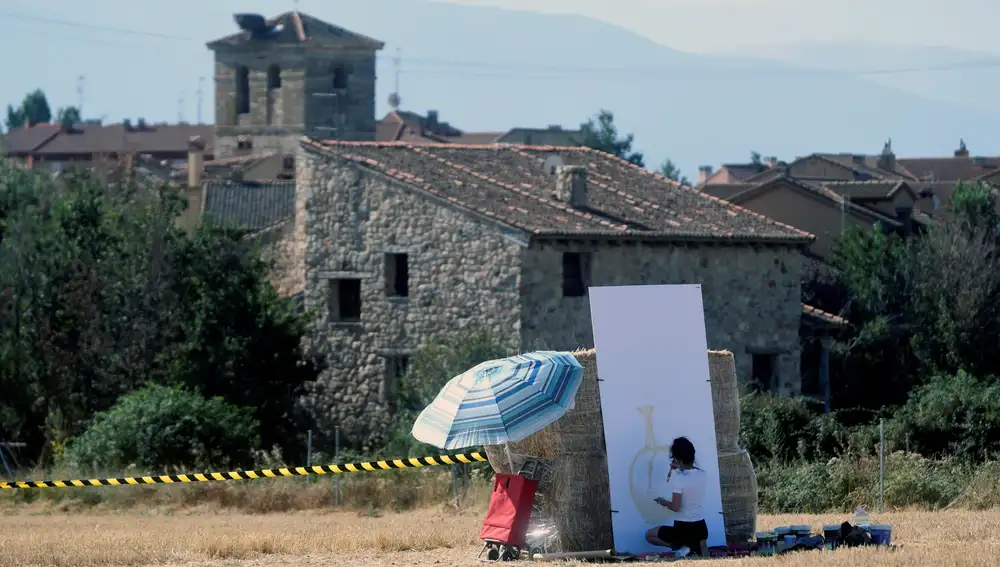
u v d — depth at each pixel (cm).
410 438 13025
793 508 9288
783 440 11381
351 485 10481
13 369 14812
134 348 15112
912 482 9188
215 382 14925
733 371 6406
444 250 15250
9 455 13775
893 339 19588
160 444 11794
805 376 17788
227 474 7269
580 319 15038
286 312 15650
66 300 15075
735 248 16062
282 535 6938
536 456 6125
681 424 6144
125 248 15550
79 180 18225
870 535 6112
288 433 15450
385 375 15612
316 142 16312
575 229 14900
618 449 6053
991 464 9925
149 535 7194
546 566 5744
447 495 10425
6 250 15225
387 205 15688
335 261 16025
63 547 6425
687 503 6053
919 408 12219
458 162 16938
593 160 18300
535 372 5938
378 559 6028
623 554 5956
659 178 17988
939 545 6028
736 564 5428
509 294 14750
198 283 15525
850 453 10456
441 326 15250
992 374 18650
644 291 6228
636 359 6156
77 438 12556
